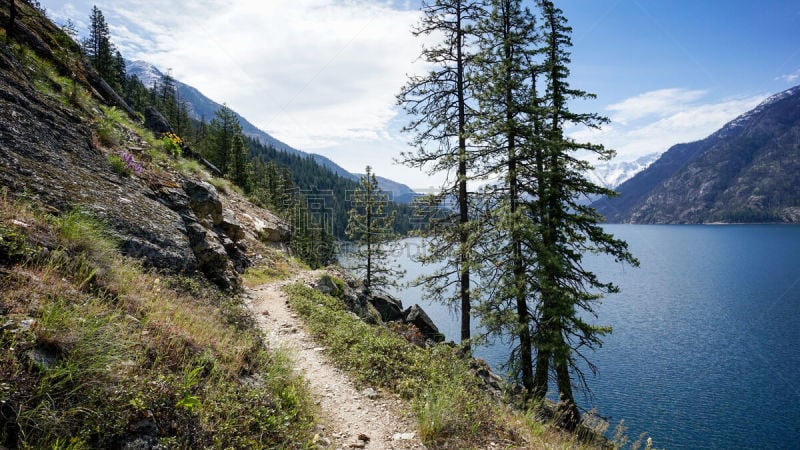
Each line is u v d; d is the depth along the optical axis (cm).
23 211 500
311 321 1098
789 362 5738
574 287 1484
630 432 3762
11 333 299
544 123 1449
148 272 673
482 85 1466
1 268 376
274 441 441
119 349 375
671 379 5069
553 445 653
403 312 2598
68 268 454
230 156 5544
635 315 8581
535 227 1309
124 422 306
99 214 683
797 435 3762
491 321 1397
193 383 398
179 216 973
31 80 977
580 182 1481
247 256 1788
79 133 912
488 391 1000
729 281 13038
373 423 608
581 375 1495
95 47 6072
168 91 7669
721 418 4075
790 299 10062
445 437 578
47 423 269
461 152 1514
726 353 6128
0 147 622
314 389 700
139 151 1257
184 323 560
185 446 340
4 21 1309
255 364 624
